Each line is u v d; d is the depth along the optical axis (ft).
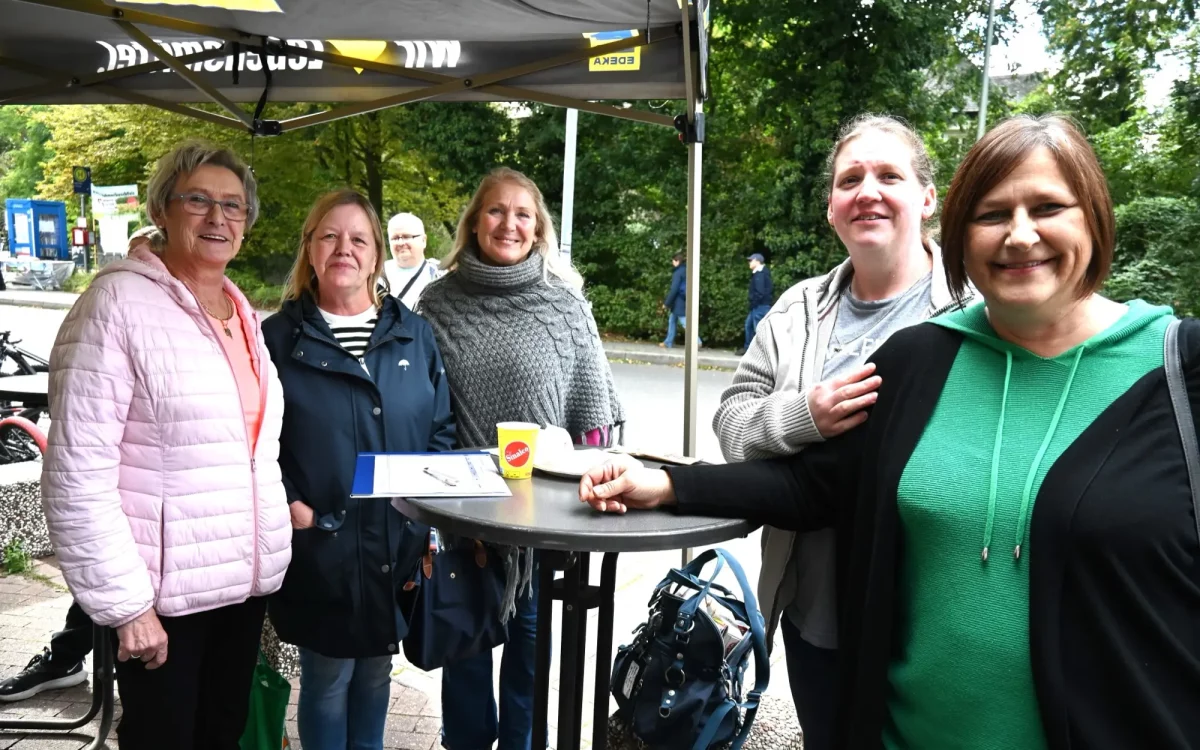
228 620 6.73
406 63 11.41
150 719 6.28
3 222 100.53
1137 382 4.09
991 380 4.55
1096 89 57.77
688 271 10.51
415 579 7.60
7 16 10.52
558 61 10.69
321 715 7.66
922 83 51.13
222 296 6.97
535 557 8.26
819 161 48.85
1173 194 48.73
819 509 5.41
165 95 12.05
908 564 4.65
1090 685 3.99
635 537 4.66
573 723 5.96
